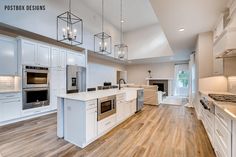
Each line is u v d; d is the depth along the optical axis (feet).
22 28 11.57
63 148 7.41
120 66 35.27
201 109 11.92
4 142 7.94
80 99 7.45
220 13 8.75
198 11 8.54
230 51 7.25
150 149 7.39
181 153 7.00
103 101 8.92
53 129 9.96
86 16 18.47
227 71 9.31
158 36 25.38
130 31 28.19
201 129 10.29
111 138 8.71
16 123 11.11
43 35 13.21
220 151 5.66
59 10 14.76
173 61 31.89
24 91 11.75
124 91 12.11
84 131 7.45
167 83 32.40
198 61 12.73
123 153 6.98
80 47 17.76
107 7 18.66
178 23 10.39
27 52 11.92
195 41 15.12
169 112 15.60
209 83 11.28
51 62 14.03
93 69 25.11
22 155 6.65
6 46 10.93
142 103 16.60
